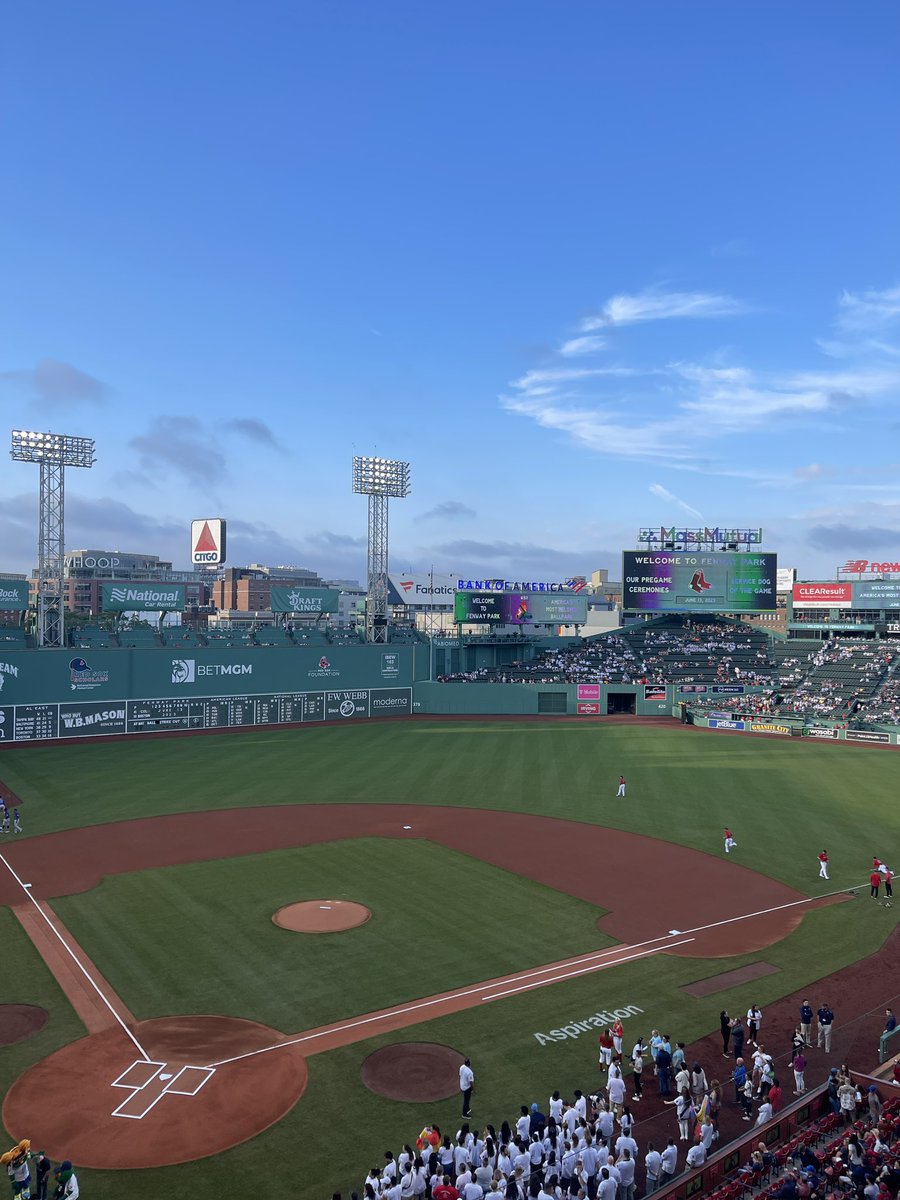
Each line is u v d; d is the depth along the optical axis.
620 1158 19.83
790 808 55.31
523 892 39.25
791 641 118.69
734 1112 22.97
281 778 63.75
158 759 71.38
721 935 34.47
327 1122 22.16
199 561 111.88
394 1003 28.47
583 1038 26.48
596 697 104.81
